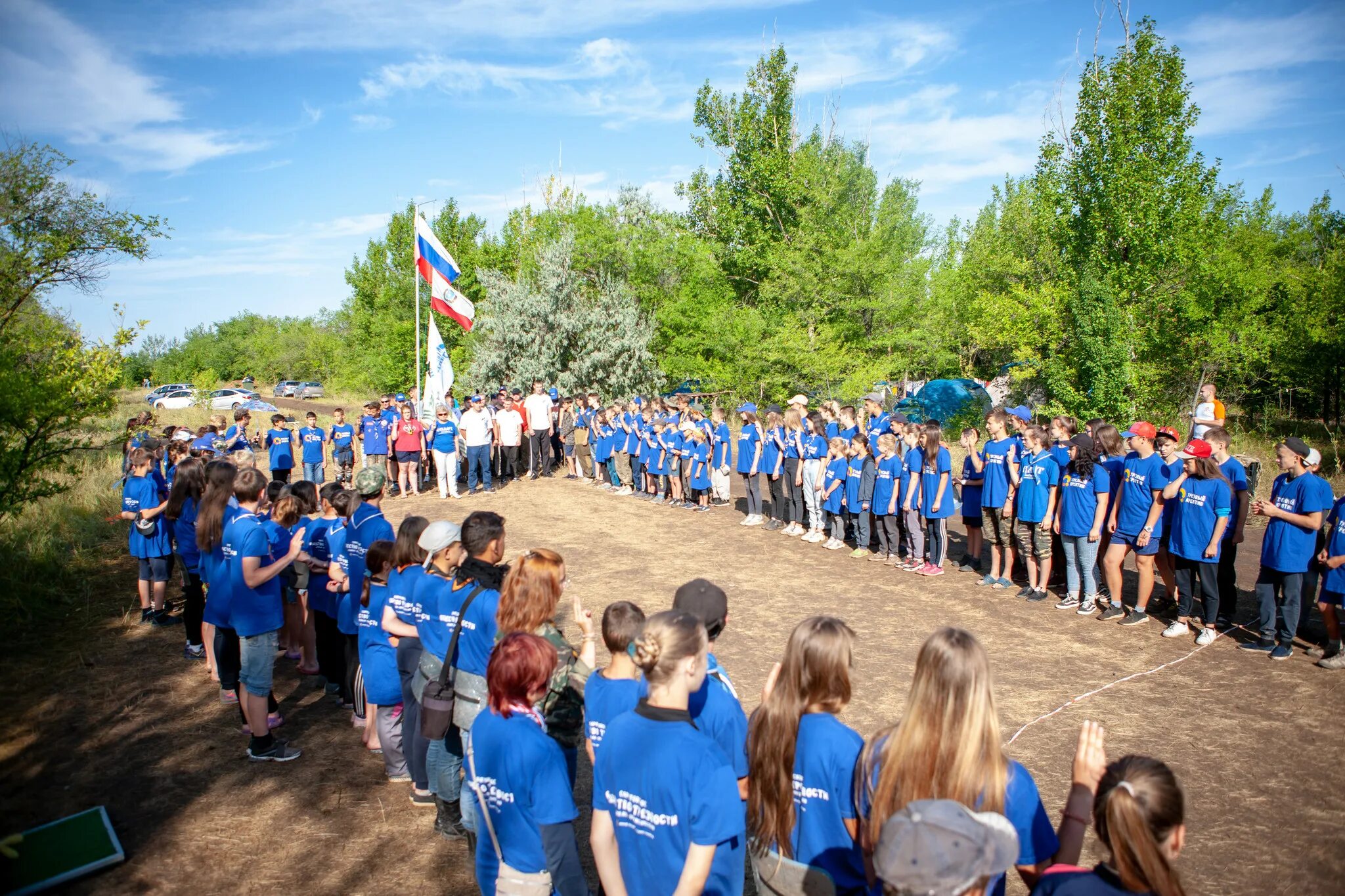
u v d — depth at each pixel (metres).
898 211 28.53
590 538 12.73
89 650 8.13
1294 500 7.09
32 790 5.41
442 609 4.40
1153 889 2.19
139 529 8.79
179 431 11.39
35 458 10.34
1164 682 6.81
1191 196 20.09
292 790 5.46
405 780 5.60
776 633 8.23
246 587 5.58
